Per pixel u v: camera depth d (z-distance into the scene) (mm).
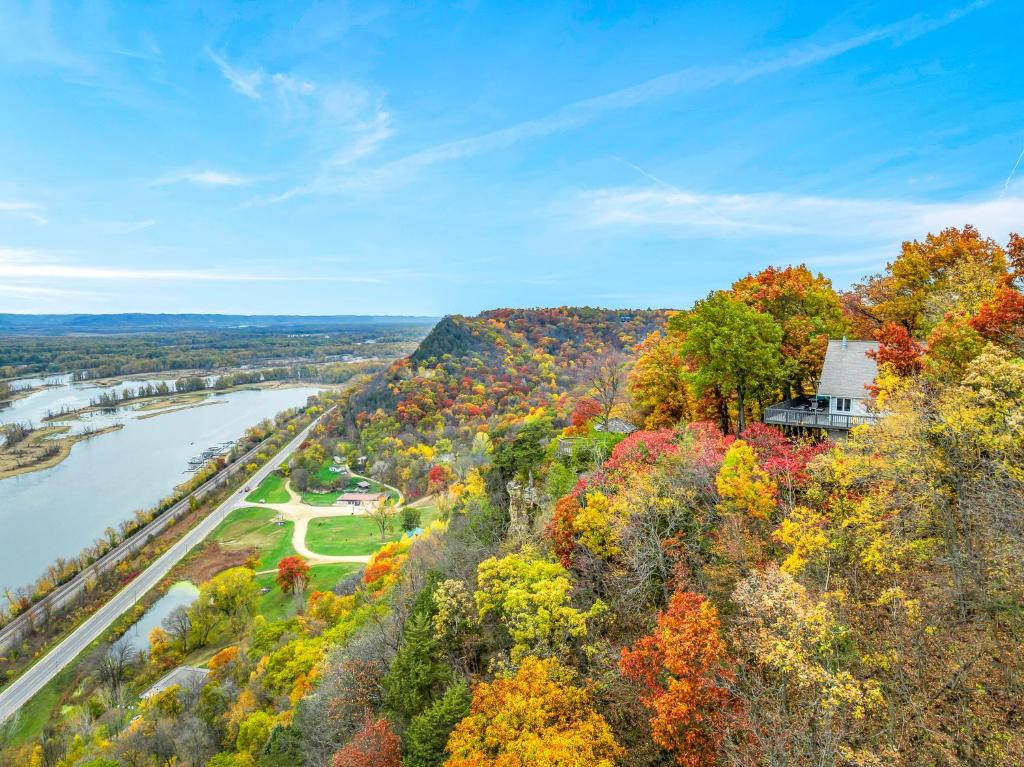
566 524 27266
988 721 14672
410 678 24422
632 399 48781
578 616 22328
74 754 49219
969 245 39375
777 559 21844
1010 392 17609
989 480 17047
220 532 115500
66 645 77625
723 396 39219
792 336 39438
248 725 36562
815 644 16000
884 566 18281
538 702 18938
